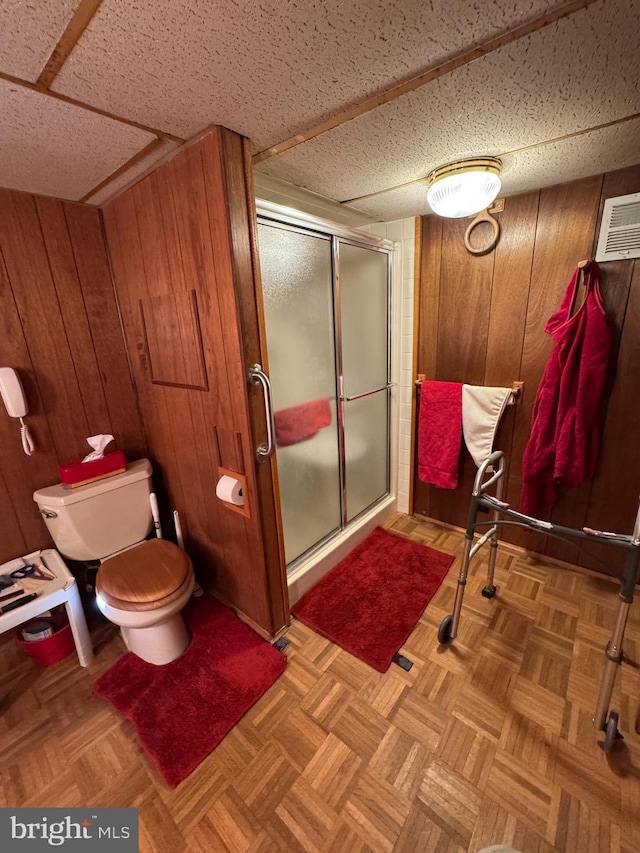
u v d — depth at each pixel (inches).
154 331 63.9
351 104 38.7
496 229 73.6
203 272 51.2
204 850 39.6
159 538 70.1
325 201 71.9
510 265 74.2
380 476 101.5
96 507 65.2
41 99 34.9
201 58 30.6
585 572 78.6
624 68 33.5
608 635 63.4
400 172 57.6
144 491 71.4
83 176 53.4
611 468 71.4
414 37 29.3
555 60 32.5
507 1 25.9
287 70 32.8
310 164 54.2
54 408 66.4
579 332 65.2
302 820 41.5
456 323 83.7
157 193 53.3
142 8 24.8
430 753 47.2
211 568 73.8
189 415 63.8
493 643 62.6
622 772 44.3
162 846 40.1
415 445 98.3
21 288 60.6
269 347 62.9
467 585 76.5
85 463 65.4
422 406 90.8
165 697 55.3
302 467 74.6
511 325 76.7
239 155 45.5
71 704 55.6
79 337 67.6
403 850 38.8
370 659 60.1
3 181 53.8
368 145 48.4
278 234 61.2
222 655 62.0
